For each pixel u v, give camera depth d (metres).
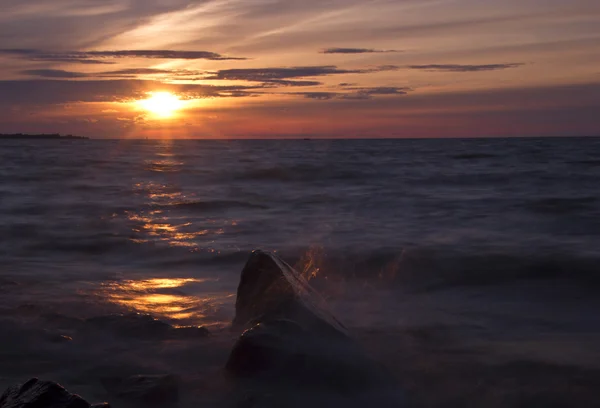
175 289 7.84
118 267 9.43
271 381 4.44
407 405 4.20
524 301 7.11
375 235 11.82
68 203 17.97
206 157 52.66
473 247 10.24
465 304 7.01
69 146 105.25
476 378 4.67
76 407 3.48
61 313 6.54
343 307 6.90
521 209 15.43
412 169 31.69
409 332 5.86
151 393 4.18
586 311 6.66
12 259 9.98
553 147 67.75
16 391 3.69
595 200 16.61
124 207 17.14
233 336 5.59
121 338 5.49
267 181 26.89
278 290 5.43
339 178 27.48
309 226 13.38
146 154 61.44
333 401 4.22
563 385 4.51
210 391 4.37
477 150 58.88
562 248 10.01
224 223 14.09
